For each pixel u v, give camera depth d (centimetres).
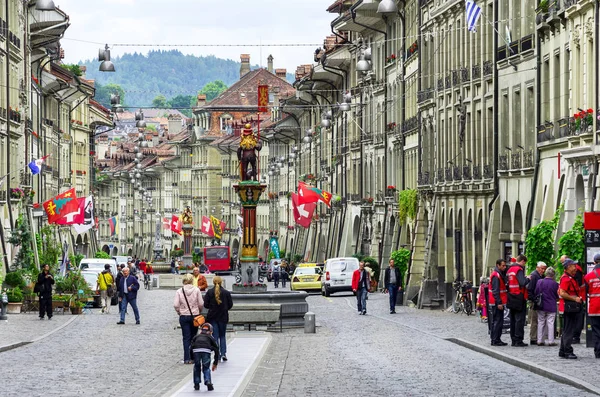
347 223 11638
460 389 2725
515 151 5941
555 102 5247
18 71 8912
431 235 7269
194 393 2700
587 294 3328
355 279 6319
